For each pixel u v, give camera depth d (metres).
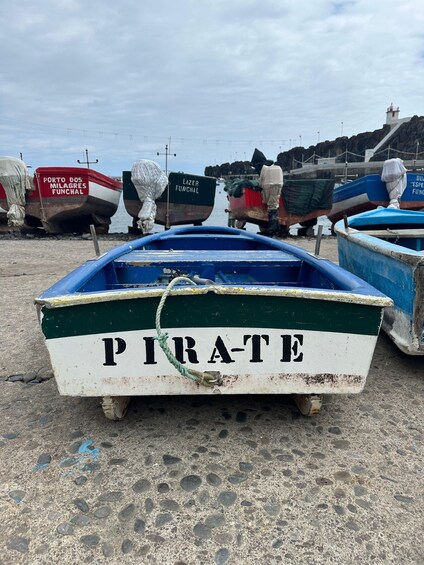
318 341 2.04
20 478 1.95
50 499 1.82
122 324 1.98
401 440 2.28
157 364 2.05
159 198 12.47
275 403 2.66
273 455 2.13
